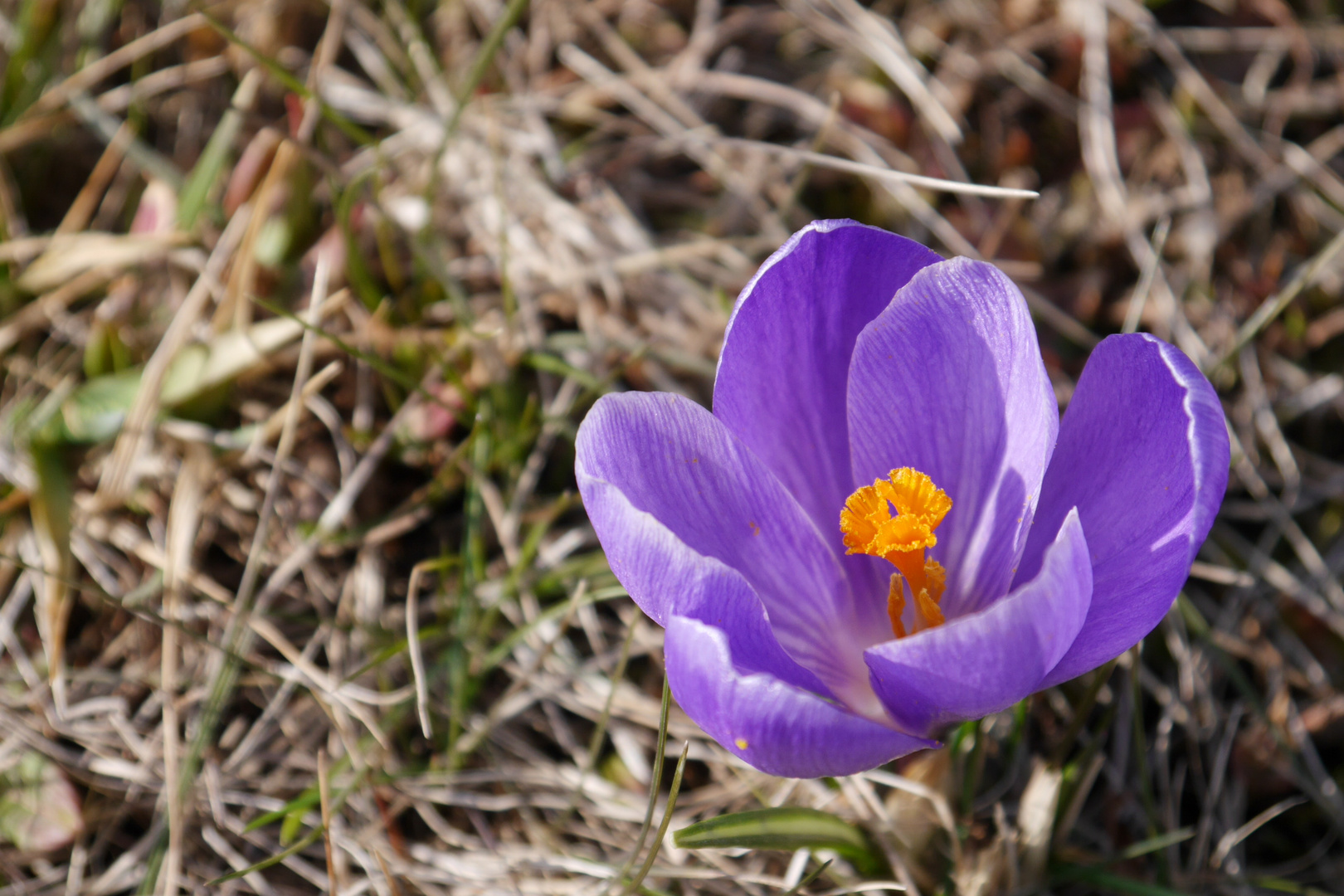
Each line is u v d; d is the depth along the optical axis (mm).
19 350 413
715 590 339
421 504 399
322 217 422
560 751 390
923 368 358
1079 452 356
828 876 372
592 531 399
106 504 396
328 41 419
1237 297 423
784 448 362
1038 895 371
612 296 415
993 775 385
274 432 402
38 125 421
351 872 378
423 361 405
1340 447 415
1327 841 387
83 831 379
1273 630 400
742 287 418
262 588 396
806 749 335
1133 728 389
